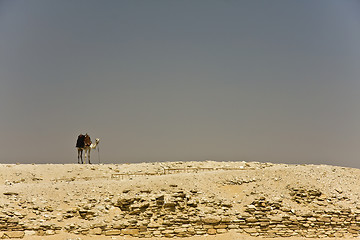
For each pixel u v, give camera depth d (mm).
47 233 37625
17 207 39469
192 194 43500
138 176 50812
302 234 40844
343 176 49594
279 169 50344
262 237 40031
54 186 43812
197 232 39750
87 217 39875
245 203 42938
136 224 39438
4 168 51375
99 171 53688
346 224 41781
